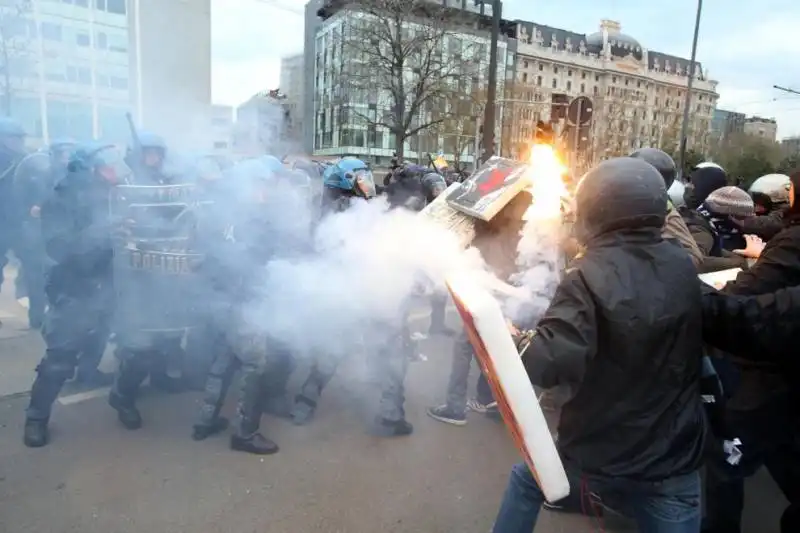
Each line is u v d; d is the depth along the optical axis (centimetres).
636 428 157
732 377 253
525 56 6331
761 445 208
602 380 157
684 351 156
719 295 169
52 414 320
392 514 249
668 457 157
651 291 153
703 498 254
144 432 306
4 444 286
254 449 290
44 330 287
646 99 7156
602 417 159
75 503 244
